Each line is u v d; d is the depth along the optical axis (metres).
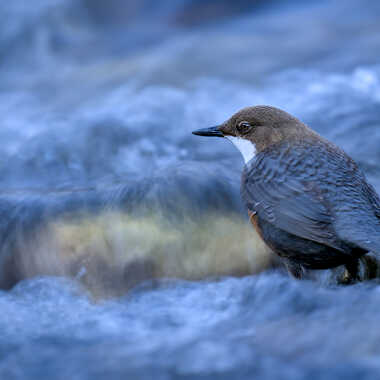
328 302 5.70
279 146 8.62
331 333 4.98
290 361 4.54
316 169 7.96
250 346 4.88
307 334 5.01
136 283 8.91
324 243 7.38
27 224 9.90
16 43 28.52
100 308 7.28
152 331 5.82
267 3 31.48
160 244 9.05
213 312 6.41
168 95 18.11
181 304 7.02
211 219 9.34
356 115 15.06
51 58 27.48
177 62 22.20
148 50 26.22
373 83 17.16
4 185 12.48
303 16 28.27
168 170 10.34
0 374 4.81
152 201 9.58
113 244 9.18
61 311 7.29
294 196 7.84
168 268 8.95
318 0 30.91
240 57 21.81
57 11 30.47
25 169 13.38
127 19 32.66
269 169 8.31
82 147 14.43
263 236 8.36
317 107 16.02
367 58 19.38
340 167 8.01
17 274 9.66
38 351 5.30
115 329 5.98
